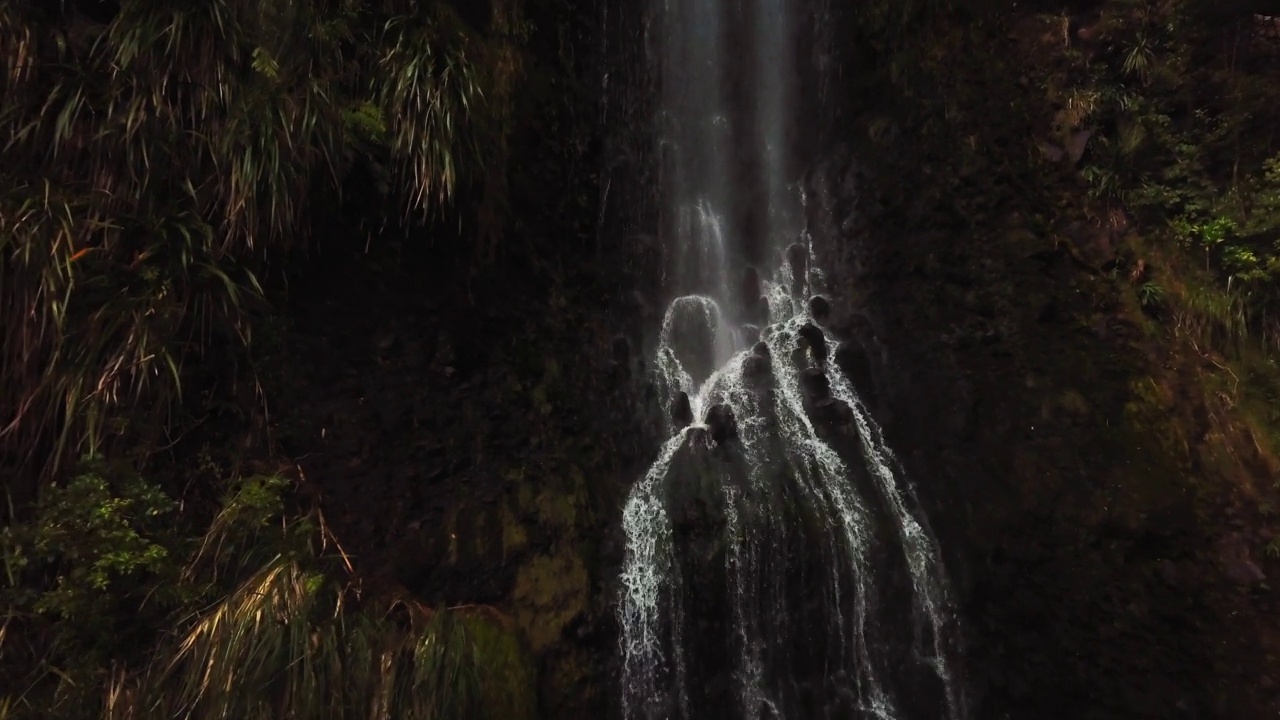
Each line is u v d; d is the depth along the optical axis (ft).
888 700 11.19
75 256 9.09
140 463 9.35
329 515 10.39
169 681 8.45
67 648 8.38
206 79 10.02
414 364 11.61
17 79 9.31
